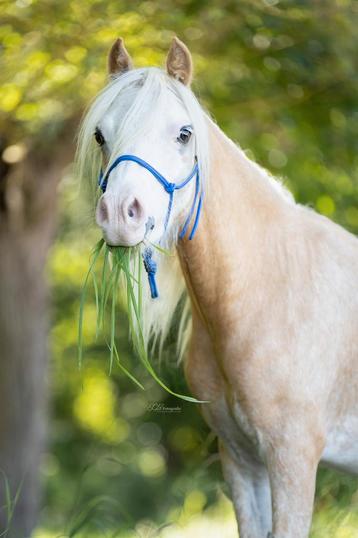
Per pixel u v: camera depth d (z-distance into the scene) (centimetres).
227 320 555
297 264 570
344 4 952
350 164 1184
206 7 923
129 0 915
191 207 538
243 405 555
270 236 569
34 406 1369
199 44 1009
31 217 1303
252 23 957
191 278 570
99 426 2461
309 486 545
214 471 1064
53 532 1320
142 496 2161
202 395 592
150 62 1014
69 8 916
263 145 1219
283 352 548
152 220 497
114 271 520
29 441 1361
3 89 1003
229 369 557
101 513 838
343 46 987
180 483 956
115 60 568
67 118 1102
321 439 555
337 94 1112
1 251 1312
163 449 2344
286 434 545
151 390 1877
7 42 953
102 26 938
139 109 507
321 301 563
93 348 2264
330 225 610
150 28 962
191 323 614
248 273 557
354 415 573
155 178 500
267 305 555
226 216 556
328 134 1162
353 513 768
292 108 1141
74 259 1966
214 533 1012
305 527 541
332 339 561
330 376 560
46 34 946
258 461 591
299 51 1020
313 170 1204
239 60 1060
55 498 2095
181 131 514
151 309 597
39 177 1261
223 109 1149
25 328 1341
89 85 1028
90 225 564
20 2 914
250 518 592
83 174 555
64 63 984
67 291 2081
